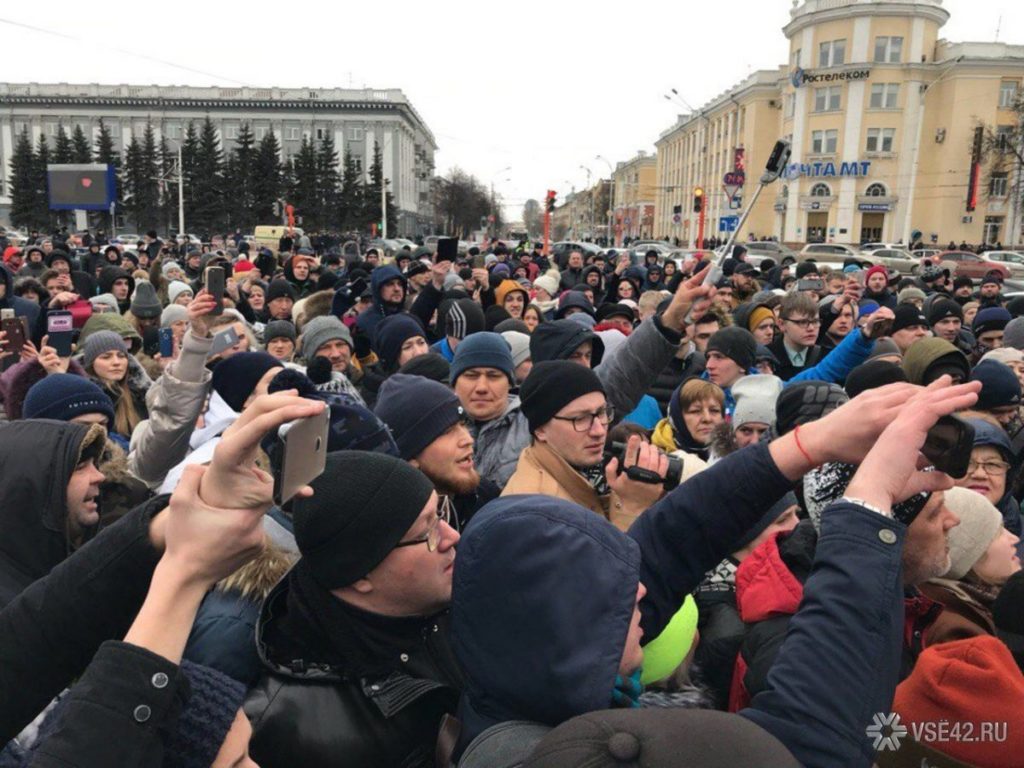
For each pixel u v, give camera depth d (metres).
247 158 57.94
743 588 1.73
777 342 5.62
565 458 2.40
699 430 3.58
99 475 1.87
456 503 2.60
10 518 1.73
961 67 47.59
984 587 1.98
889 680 1.18
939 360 3.63
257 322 7.93
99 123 71.50
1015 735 1.37
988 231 49.59
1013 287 22.59
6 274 6.20
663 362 3.23
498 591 1.23
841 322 5.73
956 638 1.67
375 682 1.48
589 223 105.88
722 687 1.84
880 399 1.39
